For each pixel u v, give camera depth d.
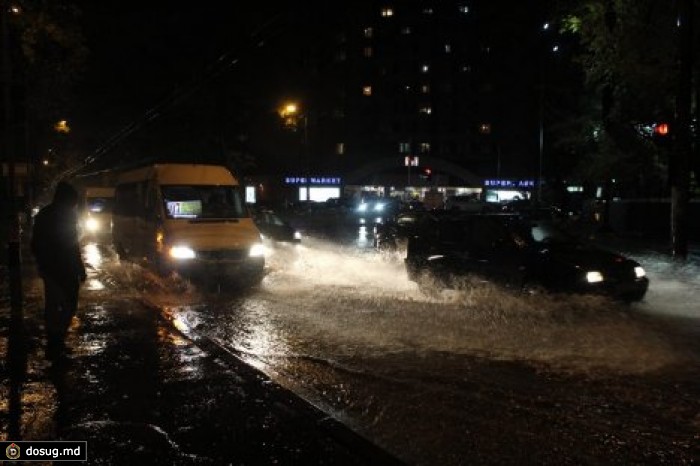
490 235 12.65
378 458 5.11
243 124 45.91
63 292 8.38
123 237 19.06
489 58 98.75
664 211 34.38
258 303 12.25
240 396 6.61
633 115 23.09
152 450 5.27
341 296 13.02
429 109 97.19
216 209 15.56
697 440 5.52
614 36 20.30
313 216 57.38
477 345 8.80
